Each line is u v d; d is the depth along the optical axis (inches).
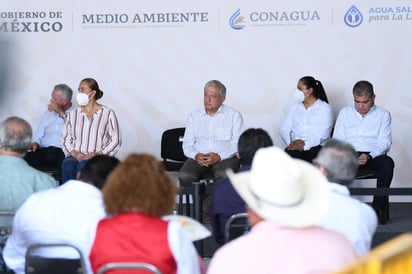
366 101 349.1
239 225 210.2
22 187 216.5
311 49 383.9
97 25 388.5
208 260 259.4
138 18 387.9
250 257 131.3
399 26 380.5
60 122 374.9
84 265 182.9
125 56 390.0
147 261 153.1
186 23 387.2
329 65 384.2
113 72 390.6
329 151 182.5
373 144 352.8
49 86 391.5
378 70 382.6
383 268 99.4
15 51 389.4
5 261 193.3
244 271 130.8
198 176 339.6
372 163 346.6
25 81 390.6
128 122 392.8
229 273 131.6
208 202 321.1
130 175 154.4
